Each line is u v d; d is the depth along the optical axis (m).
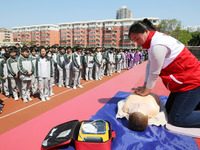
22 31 99.81
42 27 91.06
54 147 1.36
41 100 5.14
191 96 1.56
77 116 2.05
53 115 2.09
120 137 1.54
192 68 1.52
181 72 1.55
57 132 1.47
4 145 1.45
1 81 5.83
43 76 4.85
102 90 3.36
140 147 1.40
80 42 83.06
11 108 4.43
